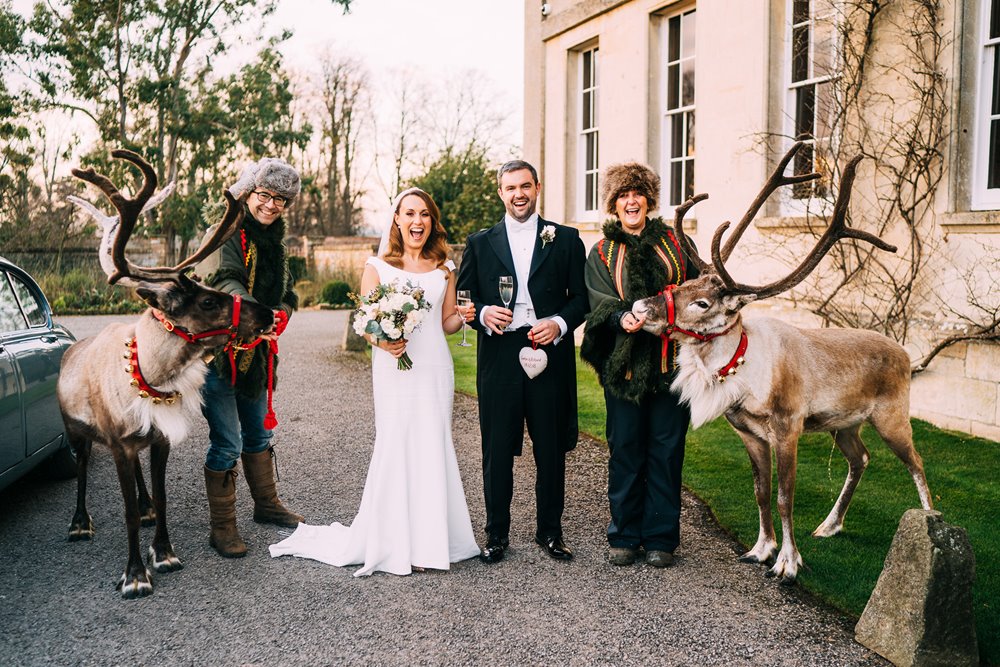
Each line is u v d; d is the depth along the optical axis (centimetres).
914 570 294
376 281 397
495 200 2350
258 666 298
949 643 290
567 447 409
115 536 438
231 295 367
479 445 636
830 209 670
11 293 494
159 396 363
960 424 595
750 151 755
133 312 1939
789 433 379
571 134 1077
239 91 2142
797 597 356
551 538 405
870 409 411
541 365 380
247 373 396
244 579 379
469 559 405
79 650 310
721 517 458
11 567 393
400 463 386
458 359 1048
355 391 870
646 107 916
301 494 512
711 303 362
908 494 480
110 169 2062
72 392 404
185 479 544
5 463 420
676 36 902
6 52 2019
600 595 360
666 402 389
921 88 605
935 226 605
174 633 324
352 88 4394
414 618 337
